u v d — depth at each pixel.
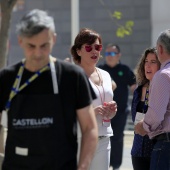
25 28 7.07
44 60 7.37
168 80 9.95
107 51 19.27
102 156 11.17
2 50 18.08
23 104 7.42
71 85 7.46
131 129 28.67
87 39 11.42
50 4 57.78
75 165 7.57
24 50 7.34
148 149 11.34
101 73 11.68
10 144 7.59
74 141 7.61
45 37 7.12
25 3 57.50
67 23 57.59
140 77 11.94
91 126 7.53
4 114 7.66
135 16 55.97
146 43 55.66
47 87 7.42
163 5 54.69
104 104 11.06
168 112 10.14
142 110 11.71
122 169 19.16
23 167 7.46
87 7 56.81
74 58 11.81
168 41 10.21
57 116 7.38
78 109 7.52
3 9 18.09
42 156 7.37
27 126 7.39
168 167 10.17
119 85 18.98
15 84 7.50
